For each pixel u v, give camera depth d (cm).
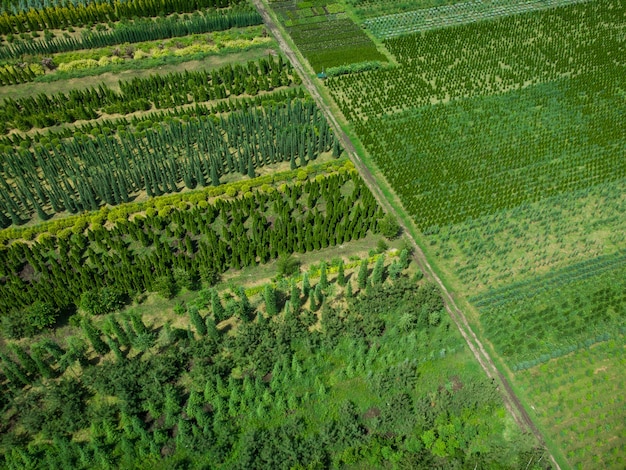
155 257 6341
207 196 7488
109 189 7231
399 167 7994
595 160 8206
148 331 5844
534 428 5188
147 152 8038
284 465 4756
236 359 5506
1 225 6969
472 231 7169
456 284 6512
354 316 5941
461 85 9675
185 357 5506
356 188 7506
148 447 4894
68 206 7138
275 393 5269
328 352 5688
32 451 4850
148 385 5191
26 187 7106
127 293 6216
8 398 5194
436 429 5119
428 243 7012
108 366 5338
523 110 9106
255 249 6669
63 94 8938
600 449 5084
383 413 5169
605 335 5925
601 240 7112
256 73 9762
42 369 5281
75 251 6550
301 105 8738
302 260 6738
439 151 8269
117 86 9550
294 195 7381
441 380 5541
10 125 8525
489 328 6009
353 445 4941
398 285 6131
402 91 9462
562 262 6819
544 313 6178
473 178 7856
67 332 5869
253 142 8469
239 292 5791
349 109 9050
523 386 5503
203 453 4869
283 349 5522
